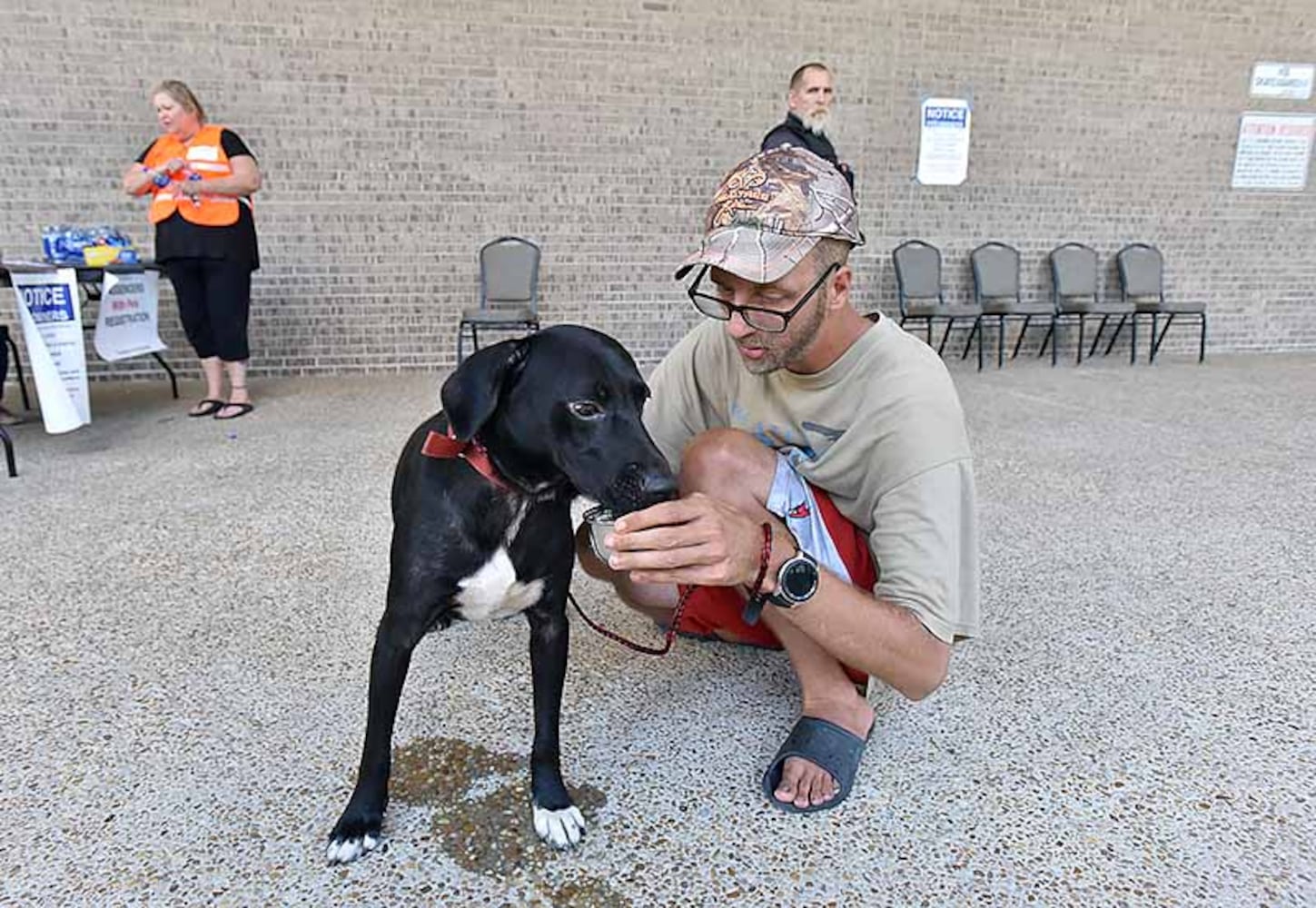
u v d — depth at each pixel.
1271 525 2.73
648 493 1.11
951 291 6.32
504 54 5.18
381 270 5.31
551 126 5.36
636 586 1.71
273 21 4.82
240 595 2.12
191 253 3.86
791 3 5.52
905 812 1.35
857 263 6.10
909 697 1.36
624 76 5.39
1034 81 6.07
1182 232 6.64
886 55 5.77
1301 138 6.62
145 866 1.22
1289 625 2.03
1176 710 1.66
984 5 5.83
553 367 1.14
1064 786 1.42
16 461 3.27
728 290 1.23
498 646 1.88
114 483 3.01
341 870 1.21
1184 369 6.01
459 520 1.18
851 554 1.49
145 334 4.20
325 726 1.57
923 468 1.30
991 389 5.14
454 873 1.21
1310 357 6.70
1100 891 1.19
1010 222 6.30
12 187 4.71
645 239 5.68
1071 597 2.18
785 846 1.27
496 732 1.55
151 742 1.51
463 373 1.14
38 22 4.55
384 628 1.23
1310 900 1.18
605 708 1.64
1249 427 4.13
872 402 1.36
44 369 3.28
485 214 5.39
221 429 3.85
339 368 5.39
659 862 1.24
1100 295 6.63
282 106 4.95
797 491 1.44
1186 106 6.38
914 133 5.95
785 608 1.21
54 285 3.33
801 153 1.27
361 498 2.88
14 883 1.18
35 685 1.69
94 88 4.70
